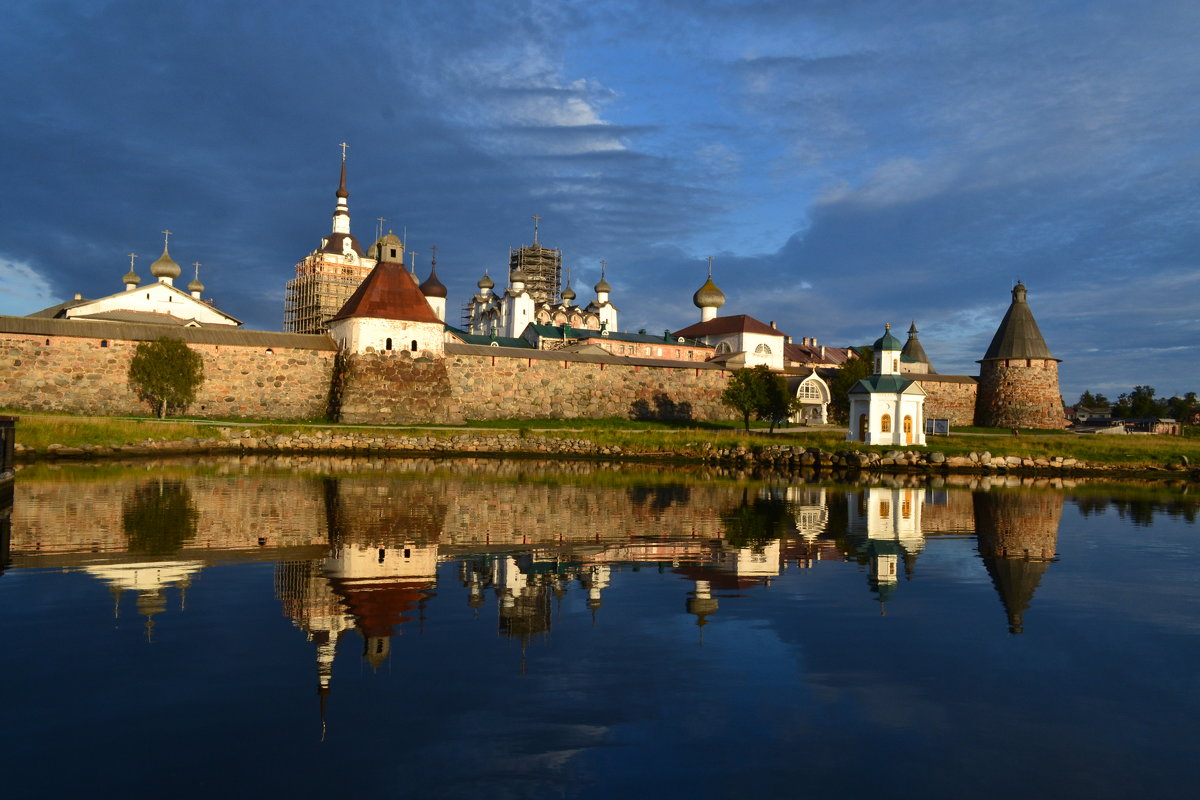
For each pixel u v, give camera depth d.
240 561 14.68
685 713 7.84
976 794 6.33
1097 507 28.34
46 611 10.95
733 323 112.19
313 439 52.38
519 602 12.02
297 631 10.23
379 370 65.19
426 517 21.44
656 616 11.41
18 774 6.31
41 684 8.22
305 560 14.90
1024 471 49.78
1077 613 12.04
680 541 18.31
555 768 6.61
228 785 6.20
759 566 15.36
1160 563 16.44
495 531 19.31
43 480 29.33
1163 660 9.80
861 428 58.88
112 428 47.06
